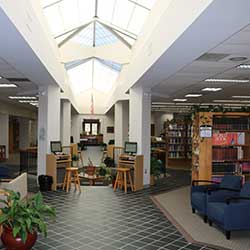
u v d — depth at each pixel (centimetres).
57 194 838
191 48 523
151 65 663
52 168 901
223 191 605
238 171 771
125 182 881
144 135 977
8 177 834
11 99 1454
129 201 764
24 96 1293
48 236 507
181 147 1458
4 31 437
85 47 1023
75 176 912
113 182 958
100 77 1903
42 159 942
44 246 464
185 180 1090
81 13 833
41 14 643
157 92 1109
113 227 558
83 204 728
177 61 620
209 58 595
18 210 414
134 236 512
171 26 503
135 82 898
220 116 766
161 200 780
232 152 770
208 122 744
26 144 2223
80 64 1441
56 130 967
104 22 893
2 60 616
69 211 663
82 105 2598
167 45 527
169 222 593
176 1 476
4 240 405
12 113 1770
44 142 945
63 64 1100
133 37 912
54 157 899
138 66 843
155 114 2453
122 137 1573
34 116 2312
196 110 790
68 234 518
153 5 687
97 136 2831
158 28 601
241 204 506
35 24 561
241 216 504
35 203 446
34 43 550
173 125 1457
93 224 574
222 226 517
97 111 2627
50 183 884
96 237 506
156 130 2447
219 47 517
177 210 683
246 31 433
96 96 2620
